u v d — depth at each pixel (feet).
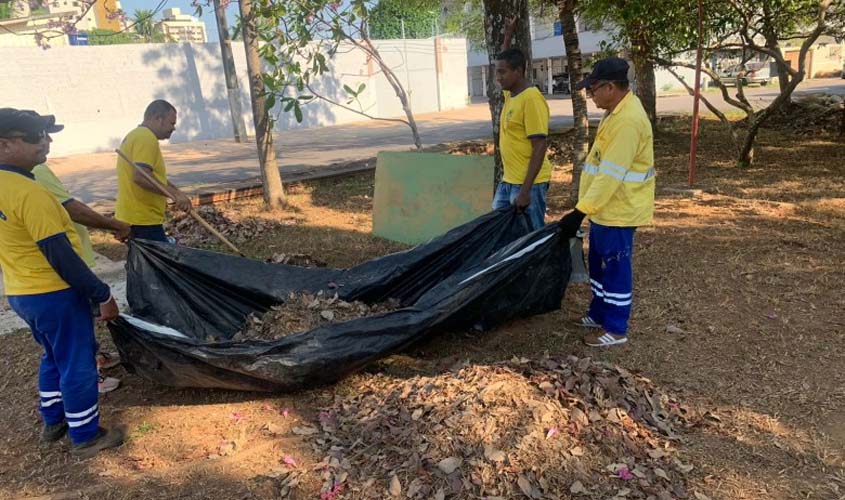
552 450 9.60
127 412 12.29
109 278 20.90
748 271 18.04
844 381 12.12
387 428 10.69
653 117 49.70
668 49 34.27
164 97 71.56
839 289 16.44
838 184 28.66
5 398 13.20
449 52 102.47
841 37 33.63
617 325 13.98
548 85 133.59
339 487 9.46
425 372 13.19
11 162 9.79
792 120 51.01
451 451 9.63
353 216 28.37
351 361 12.28
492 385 10.89
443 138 59.72
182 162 52.54
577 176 26.13
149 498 9.65
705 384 12.34
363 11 24.35
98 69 66.33
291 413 12.03
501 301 14.35
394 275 15.75
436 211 22.75
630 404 11.12
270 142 29.96
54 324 10.30
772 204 25.63
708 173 33.14
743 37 32.83
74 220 12.66
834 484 9.39
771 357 13.21
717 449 10.32
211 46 74.23
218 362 11.73
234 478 10.01
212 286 14.84
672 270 18.57
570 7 24.47
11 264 10.02
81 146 66.23
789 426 10.88
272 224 26.61
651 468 9.65
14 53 61.11
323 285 15.56
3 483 10.32
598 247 13.83
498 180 22.21
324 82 85.97
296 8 23.73
